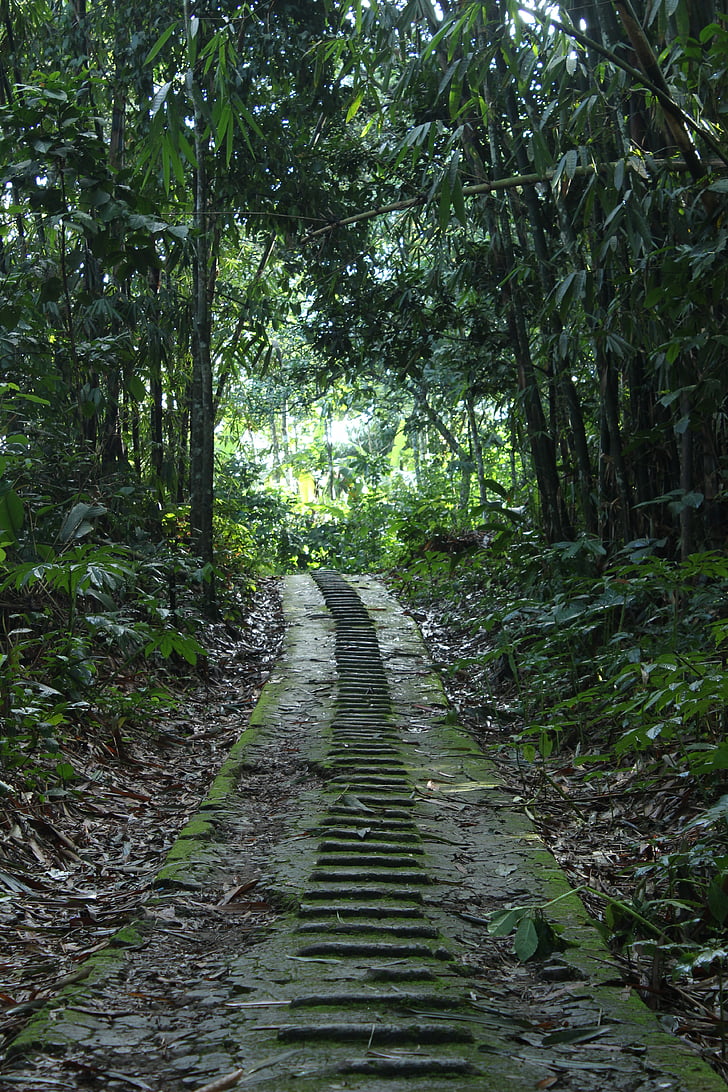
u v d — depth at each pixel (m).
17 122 5.46
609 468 6.12
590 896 3.40
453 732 5.82
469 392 9.53
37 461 5.71
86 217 5.34
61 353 6.06
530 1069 2.01
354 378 10.09
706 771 3.03
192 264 8.63
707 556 4.32
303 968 2.58
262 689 7.05
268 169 8.21
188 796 4.91
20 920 3.17
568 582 5.68
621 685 4.75
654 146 5.45
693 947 2.68
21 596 5.62
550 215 6.93
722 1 4.64
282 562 15.74
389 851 3.64
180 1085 1.93
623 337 5.42
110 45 8.71
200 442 8.61
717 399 4.75
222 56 4.57
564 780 4.88
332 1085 1.90
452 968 2.61
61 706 4.37
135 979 2.55
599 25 5.47
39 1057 2.05
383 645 8.38
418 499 14.62
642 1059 2.07
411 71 5.21
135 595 7.06
